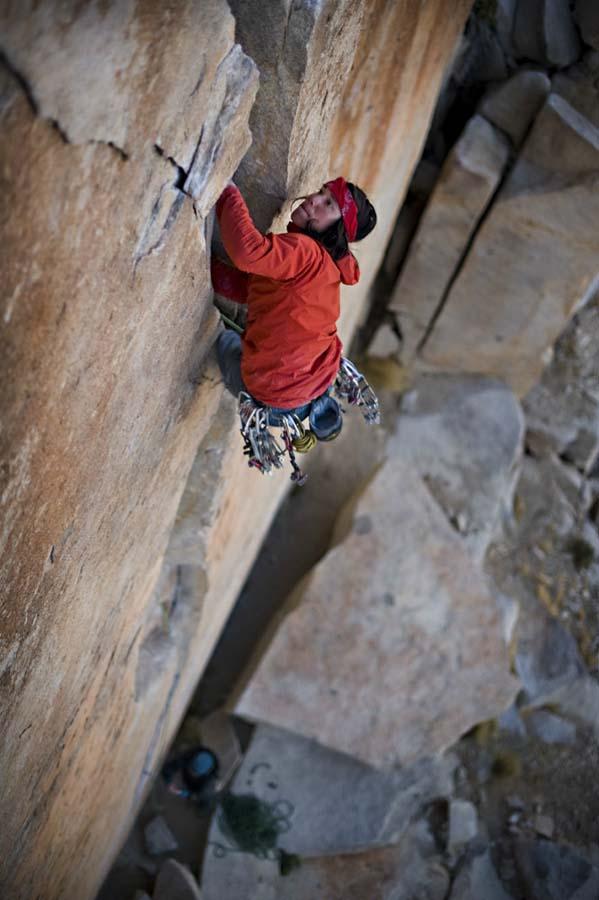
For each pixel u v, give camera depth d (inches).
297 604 308.3
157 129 88.0
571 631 353.1
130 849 289.0
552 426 382.3
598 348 395.5
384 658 304.2
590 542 372.5
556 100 275.4
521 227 300.0
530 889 295.1
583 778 323.3
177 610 225.9
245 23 109.3
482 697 304.7
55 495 100.2
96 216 82.4
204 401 147.8
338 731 295.7
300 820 293.0
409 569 317.1
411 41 181.5
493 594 334.0
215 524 193.8
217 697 319.9
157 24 79.1
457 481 353.4
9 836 135.5
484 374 370.3
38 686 122.6
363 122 172.2
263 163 125.8
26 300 76.6
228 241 112.6
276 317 117.3
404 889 289.9
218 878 281.3
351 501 334.0
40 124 68.7
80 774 171.5
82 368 92.7
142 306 101.9
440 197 300.8
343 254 117.7
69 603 122.7
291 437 127.2
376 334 362.9
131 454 122.2
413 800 303.6
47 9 65.0
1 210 67.8
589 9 265.9
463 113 312.5
